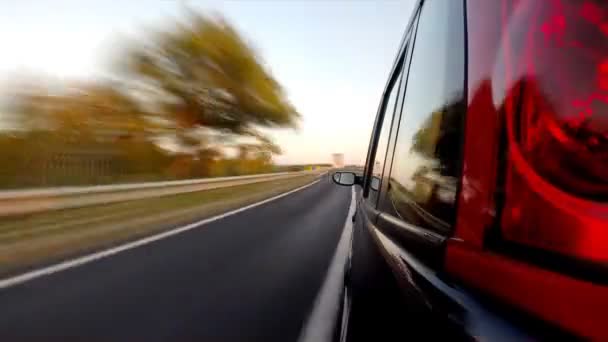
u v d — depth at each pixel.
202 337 2.80
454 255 0.86
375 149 3.52
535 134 0.76
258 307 3.42
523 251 0.72
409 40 2.16
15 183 12.70
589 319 0.62
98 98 15.34
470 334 0.72
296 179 32.47
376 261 1.58
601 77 0.68
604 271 0.62
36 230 6.64
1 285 3.95
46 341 2.72
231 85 22.39
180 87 19.45
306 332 2.88
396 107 2.39
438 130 1.18
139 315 3.21
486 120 0.87
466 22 1.04
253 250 5.79
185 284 4.07
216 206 11.24
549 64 0.75
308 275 4.51
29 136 13.28
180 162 20.50
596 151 0.67
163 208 10.12
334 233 7.55
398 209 1.60
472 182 0.87
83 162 14.84
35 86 13.32
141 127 17.41
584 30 0.71
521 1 0.82
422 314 0.89
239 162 25.53
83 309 3.32
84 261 4.93
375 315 1.32
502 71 0.85
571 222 0.67
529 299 0.69
